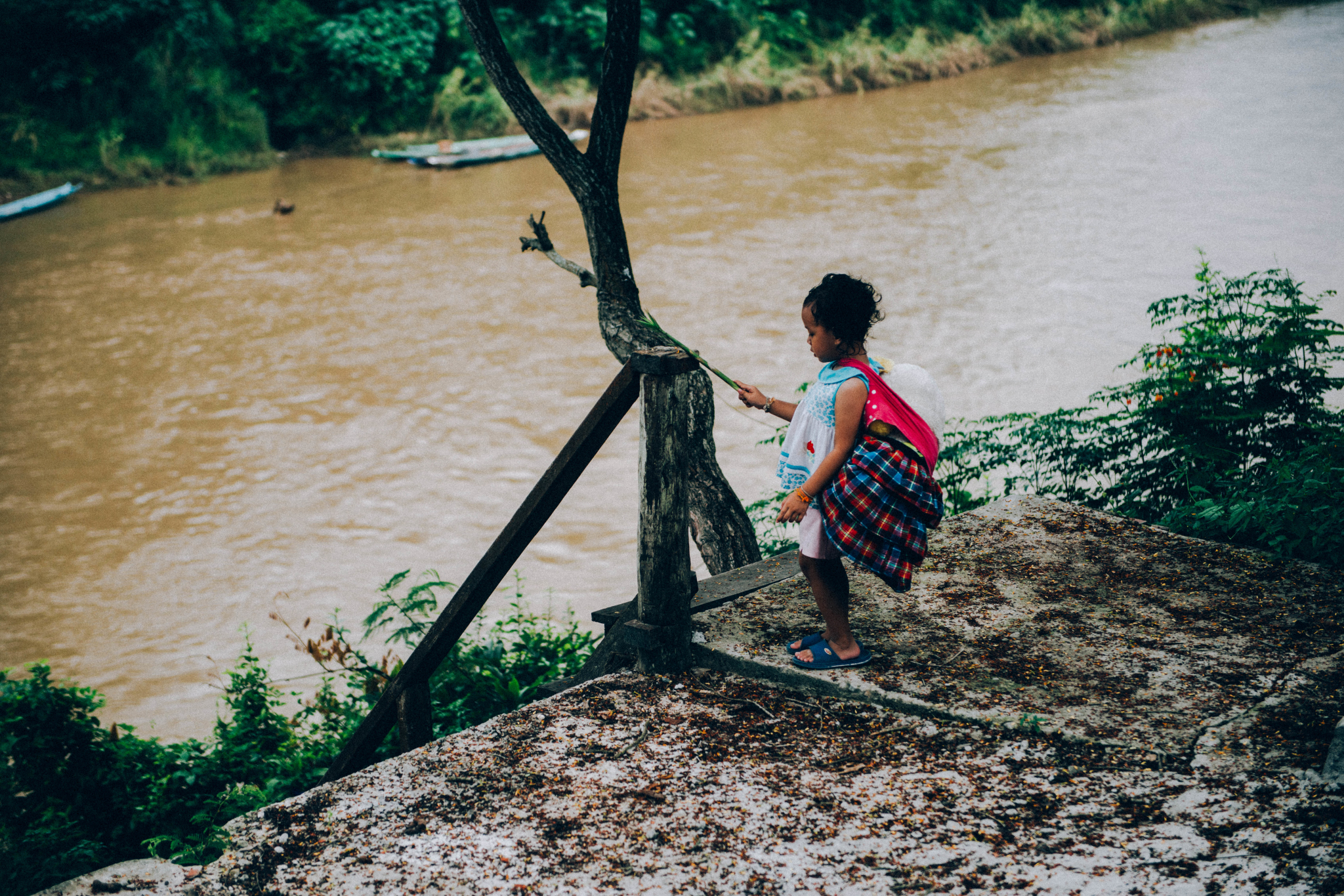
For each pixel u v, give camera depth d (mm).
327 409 14617
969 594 4094
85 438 14031
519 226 22719
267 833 2951
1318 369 5992
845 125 31188
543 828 2885
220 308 18531
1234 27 44750
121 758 6582
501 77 6684
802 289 18062
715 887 2596
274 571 10750
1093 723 3158
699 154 28312
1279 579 4129
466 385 15195
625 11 6609
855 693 3447
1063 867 2570
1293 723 3109
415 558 10898
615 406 3662
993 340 15633
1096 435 6828
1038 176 24797
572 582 10164
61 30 27484
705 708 3482
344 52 30109
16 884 5605
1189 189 23125
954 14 40844
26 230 23641
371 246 21750
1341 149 25438
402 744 4699
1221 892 2430
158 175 27547
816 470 3244
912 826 2787
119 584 10633
